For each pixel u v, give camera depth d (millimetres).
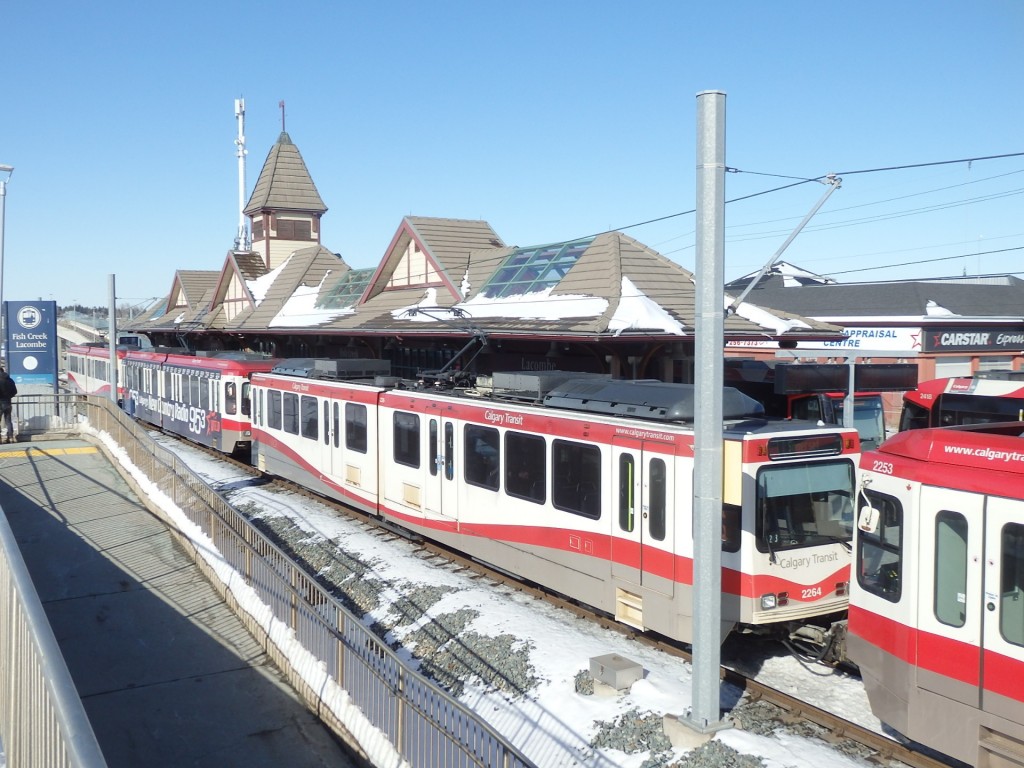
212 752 9609
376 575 14312
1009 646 6770
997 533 6895
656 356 18484
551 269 21922
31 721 4816
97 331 70688
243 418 24828
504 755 6633
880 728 8719
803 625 10594
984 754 6977
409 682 8375
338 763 9234
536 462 12438
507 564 13109
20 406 31031
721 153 7887
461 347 23812
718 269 7930
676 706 8906
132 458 23453
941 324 29656
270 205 40750
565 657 10375
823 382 16672
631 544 10688
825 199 12867
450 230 27406
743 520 9859
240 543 14047
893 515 7879
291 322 32312
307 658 10859
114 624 13531
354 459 17734
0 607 6508
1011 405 18359
